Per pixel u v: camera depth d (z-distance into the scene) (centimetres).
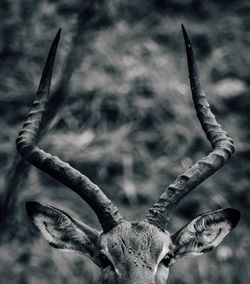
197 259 1623
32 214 926
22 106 1678
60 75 1452
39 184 1587
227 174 1748
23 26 1719
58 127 1652
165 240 892
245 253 1686
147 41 1744
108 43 1686
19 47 1717
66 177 919
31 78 1705
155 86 1711
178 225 1627
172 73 1739
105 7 1614
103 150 1627
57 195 1591
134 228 891
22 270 1509
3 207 1373
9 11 1728
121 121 1700
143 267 856
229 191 1736
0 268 1495
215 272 1644
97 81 1670
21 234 1527
